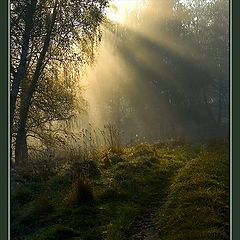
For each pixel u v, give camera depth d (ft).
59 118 56.95
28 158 43.75
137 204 26.25
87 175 31.19
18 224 24.38
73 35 53.67
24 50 51.70
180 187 27.27
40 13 52.90
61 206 26.21
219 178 28.22
